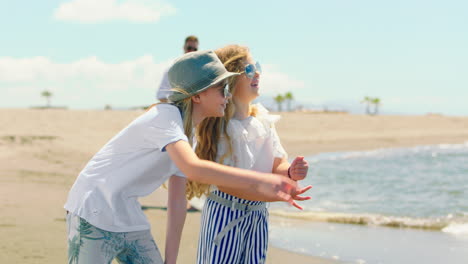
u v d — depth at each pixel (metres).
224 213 2.30
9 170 8.09
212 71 1.91
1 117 22.97
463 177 11.27
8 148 11.09
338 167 13.47
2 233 4.35
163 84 3.64
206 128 2.29
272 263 4.14
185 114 1.96
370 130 34.31
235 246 2.29
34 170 8.33
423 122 41.84
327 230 5.48
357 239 5.04
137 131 1.87
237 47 2.39
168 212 2.12
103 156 1.96
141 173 1.92
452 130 37.34
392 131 34.59
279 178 1.51
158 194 7.37
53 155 10.71
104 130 20.92
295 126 33.19
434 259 4.30
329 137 27.28
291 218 6.18
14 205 5.57
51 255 3.80
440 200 7.84
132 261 2.02
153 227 5.03
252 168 2.40
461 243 4.90
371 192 8.74
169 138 1.77
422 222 5.89
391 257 4.34
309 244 4.80
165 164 1.95
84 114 26.95
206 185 2.33
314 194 8.45
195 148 2.35
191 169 1.66
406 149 21.83
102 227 1.89
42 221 4.89
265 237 2.42
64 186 7.13
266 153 2.41
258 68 2.40
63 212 5.38
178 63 1.93
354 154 18.58
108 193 1.91
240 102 2.39
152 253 2.04
